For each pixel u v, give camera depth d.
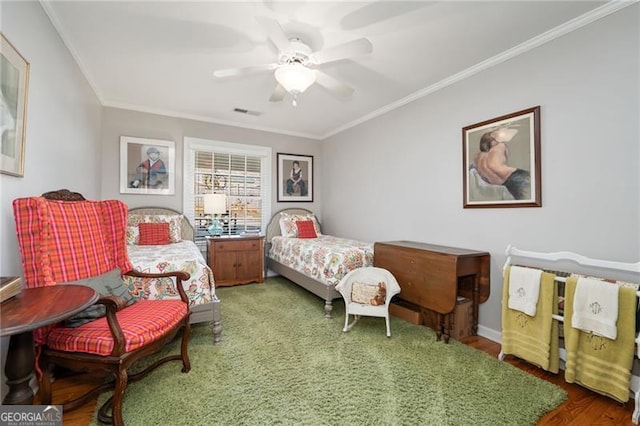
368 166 4.12
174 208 4.08
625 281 1.81
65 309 1.07
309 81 2.17
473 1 1.84
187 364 1.90
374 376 1.88
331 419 1.48
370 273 2.70
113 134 3.69
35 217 1.47
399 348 2.27
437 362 2.07
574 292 1.82
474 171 2.69
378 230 3.93
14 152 1.55
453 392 1.72
